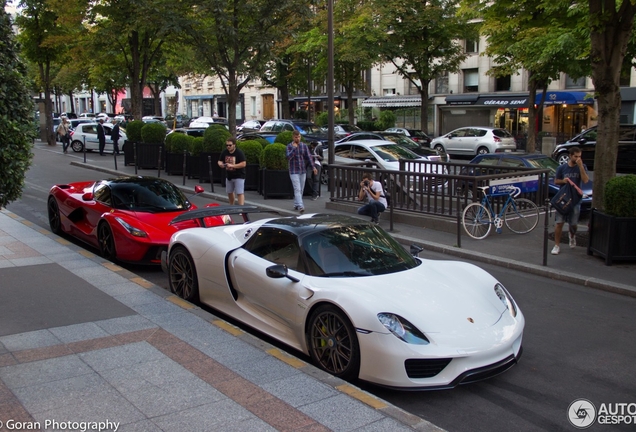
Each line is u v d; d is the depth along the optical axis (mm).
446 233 11938
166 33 19188
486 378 4836
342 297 4977
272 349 5359
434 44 31391
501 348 4832
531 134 25859
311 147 20516
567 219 10234
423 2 30391
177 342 5520
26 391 4449
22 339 5574
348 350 4891
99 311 6457
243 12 17828
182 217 7500
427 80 32938
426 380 4598
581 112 37281
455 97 42125
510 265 9484
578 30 18250
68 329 5867
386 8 28844
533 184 12484
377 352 4641
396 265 5836
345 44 29828
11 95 5719
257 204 15383
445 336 4715
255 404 4258
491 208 11750
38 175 20922
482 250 10359
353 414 4117
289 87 43312
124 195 9688
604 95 10367
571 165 10039
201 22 18469
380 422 4004
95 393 4422
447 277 5715
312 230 6031
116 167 22328
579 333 6484
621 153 22688
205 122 42406
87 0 23719
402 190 13125
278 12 18422
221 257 6461
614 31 10273
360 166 15211
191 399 4332
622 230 9125
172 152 21109
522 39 21266
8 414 4078
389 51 30859
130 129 23516
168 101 72125
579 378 5281
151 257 8594
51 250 9469
